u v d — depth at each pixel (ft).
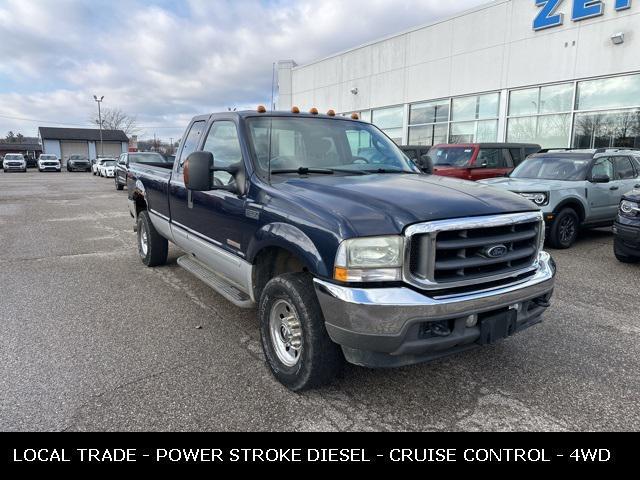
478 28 56.08
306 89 85.10
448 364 12.34
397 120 68.39
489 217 9.72
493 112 55.88
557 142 50.44
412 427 9.63
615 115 45.55
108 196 61.93
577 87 48.06
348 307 8.95
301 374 10.39
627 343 13.70
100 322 15.31
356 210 9.52
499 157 43.06
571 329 14.75
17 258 24.67
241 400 10.54
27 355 12.78
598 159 29.27
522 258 10.55
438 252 9.20
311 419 9.86
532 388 11.14
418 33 63.26
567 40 48.08
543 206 26.32
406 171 14.15
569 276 21.11
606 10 44.88
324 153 13.78
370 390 11.01
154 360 12.54
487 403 10.50
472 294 9.39
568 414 10.07
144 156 71.46
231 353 13.01
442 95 61.21
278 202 11.02
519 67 52.54
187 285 19.56
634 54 43.57
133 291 18.72
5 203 52.47
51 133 231.50
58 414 9.93
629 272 21.80
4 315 15.92
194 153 12.29
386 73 68.74
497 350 13.20
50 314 16.03
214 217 13.97
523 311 10.55
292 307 10.52
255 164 12.44
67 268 22.44
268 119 13.83
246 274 12.43
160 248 22.00
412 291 8.98
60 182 94.02
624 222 22.18
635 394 10.87
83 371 11.87
